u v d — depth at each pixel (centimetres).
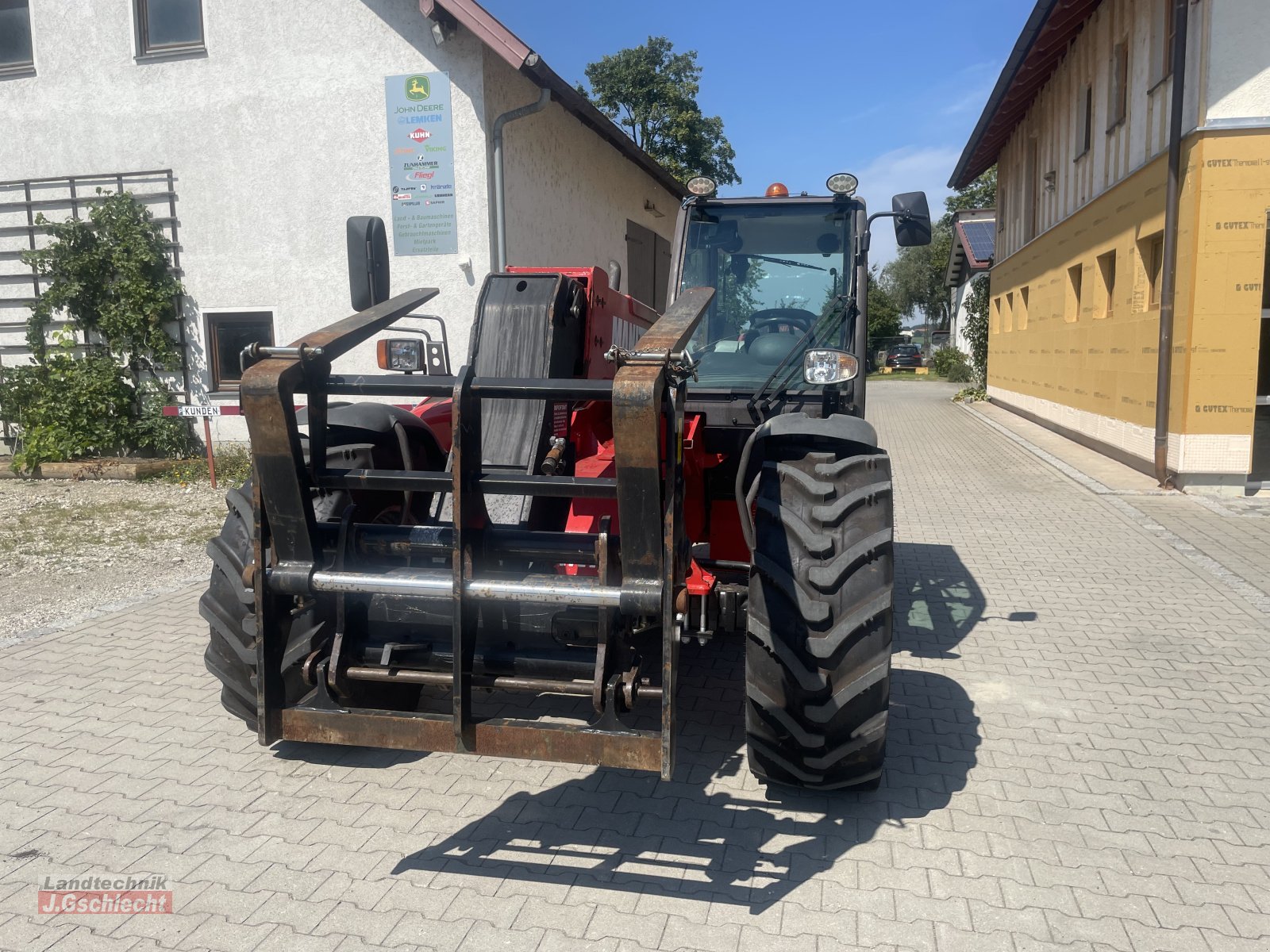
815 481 291
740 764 349
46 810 313
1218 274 830
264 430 243
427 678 258
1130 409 1019
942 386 3000
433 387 252
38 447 1034
